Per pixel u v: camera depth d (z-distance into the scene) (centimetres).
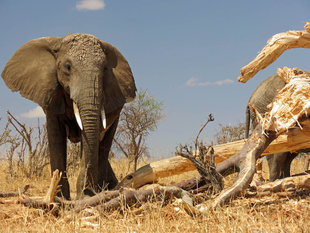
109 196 537
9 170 1016
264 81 941
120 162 1226
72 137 822
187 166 666
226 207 513
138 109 1213
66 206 532
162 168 669
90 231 445
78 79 735
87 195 696
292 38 627
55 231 442
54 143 771
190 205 475
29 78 782
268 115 599
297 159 1070
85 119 712
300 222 434
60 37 805
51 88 767
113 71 817
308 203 547
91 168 706
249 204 543
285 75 615
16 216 513
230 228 421
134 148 1146
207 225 422
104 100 793
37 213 505
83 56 751
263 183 688
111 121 832
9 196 722
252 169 554
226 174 584
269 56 637
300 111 575
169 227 450
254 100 934
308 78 595
